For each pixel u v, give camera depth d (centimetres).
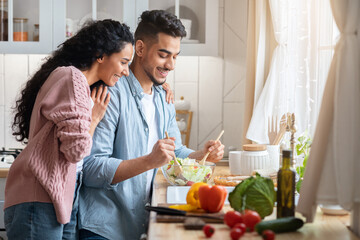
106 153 185
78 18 274
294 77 219
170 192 175
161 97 212
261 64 255
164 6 278
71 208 166
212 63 308
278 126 228
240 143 310
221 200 139
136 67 198
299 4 208
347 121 119
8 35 272
